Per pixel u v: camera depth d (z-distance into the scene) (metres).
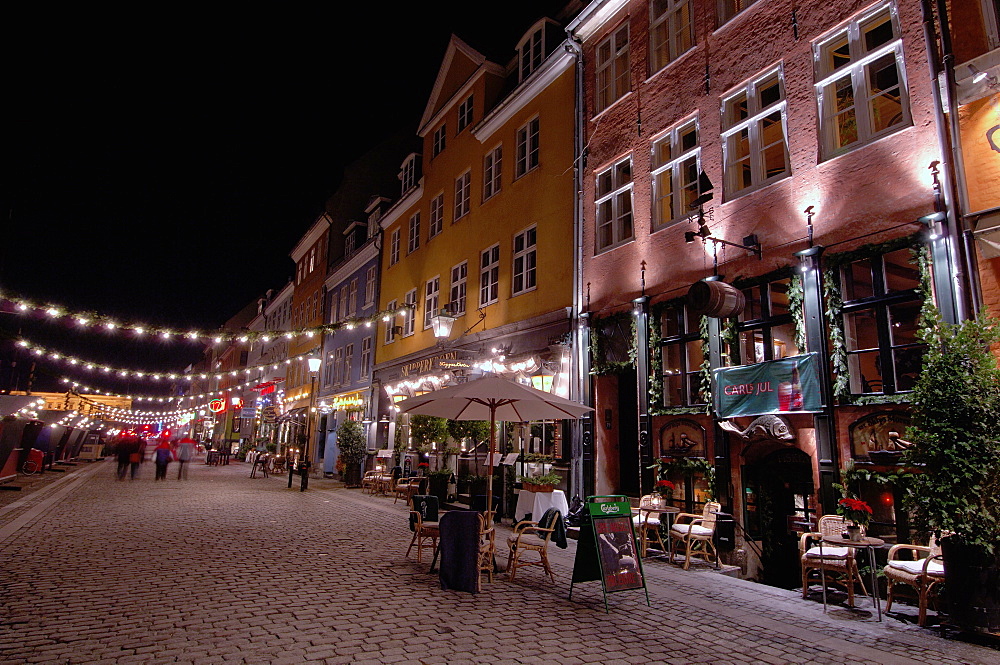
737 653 5.05
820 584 7.97
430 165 21.98
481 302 17.36
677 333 10.70
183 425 77.31
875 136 7.96
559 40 15.66
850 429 7.58
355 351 27.61
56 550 8.42
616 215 12.52
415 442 17.91
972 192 6.77
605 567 6.49
